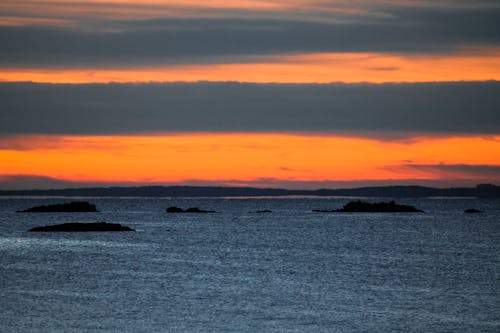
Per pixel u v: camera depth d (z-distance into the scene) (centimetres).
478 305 19150
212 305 18988
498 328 16388
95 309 18312
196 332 15812
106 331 15825
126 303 19238
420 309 18538
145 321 16850
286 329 16150
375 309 18512
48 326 16250
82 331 15788
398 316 17625
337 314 17812
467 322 16962
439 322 16950
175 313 17825
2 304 18988
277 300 19812
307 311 18175
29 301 19512
